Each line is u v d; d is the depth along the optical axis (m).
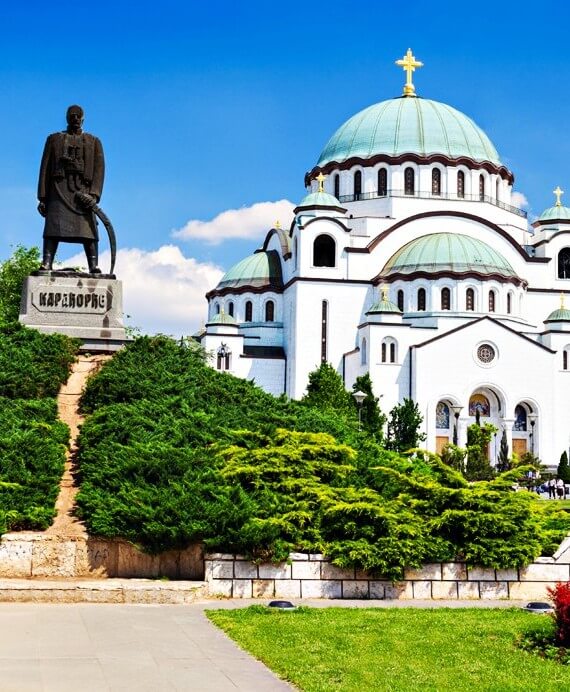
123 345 32.03
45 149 32.38
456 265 92.50
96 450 24.38
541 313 99.94
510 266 95.88
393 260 96.31
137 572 20.75
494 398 89.88
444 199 101.44
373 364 88.12
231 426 27.06
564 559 21.84
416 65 110.81
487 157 104.81
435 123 104.19
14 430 24.69
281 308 103.69
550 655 15.45
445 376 88.12
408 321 91.88
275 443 24.69
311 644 15.67
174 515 20.53
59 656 14.42
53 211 32.22
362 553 20.58
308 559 20.69
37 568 20.27
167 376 29.86
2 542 20.16
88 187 32.47
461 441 87.62
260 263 106.56
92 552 20.70
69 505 22.58
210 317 109.06
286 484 22.53
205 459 23.44
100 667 13.91
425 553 21.06
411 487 23.11
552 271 102.12
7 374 28.06
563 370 91.81
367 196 101.75
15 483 22.08
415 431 81.00
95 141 32.56
